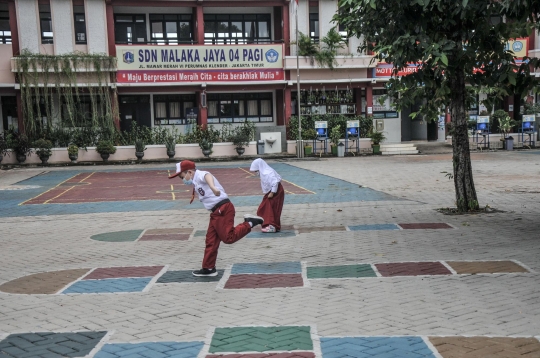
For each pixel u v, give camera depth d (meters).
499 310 6.05
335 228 11.55
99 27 30.45
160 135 31.16
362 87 33.47
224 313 6.23
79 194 18.56
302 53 31.97
